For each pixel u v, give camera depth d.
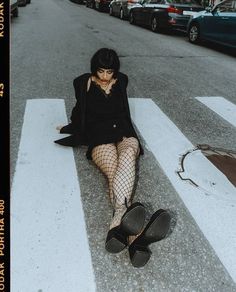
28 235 2.83
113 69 3.30
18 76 6.88
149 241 2.60
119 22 17.50
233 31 10.60
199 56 10.26
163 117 5.32
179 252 2.78
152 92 6.47
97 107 3.49
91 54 9.24
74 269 2.56
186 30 13.78
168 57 9.74
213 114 5.64
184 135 4.76
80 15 19.92
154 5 14.48
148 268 2.62
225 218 3.19
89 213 3.12
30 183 3.47
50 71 7.36
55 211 3.11
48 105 5.39
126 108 3.53
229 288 2.51
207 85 7.25
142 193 3.46
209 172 3.88
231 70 8.80
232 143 4.66
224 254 2.80
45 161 3.85
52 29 13.38
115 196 2.86
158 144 4.45
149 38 12.89
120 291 2.42
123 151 3.04
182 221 3.12
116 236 2.56
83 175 3.65
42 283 2.44
